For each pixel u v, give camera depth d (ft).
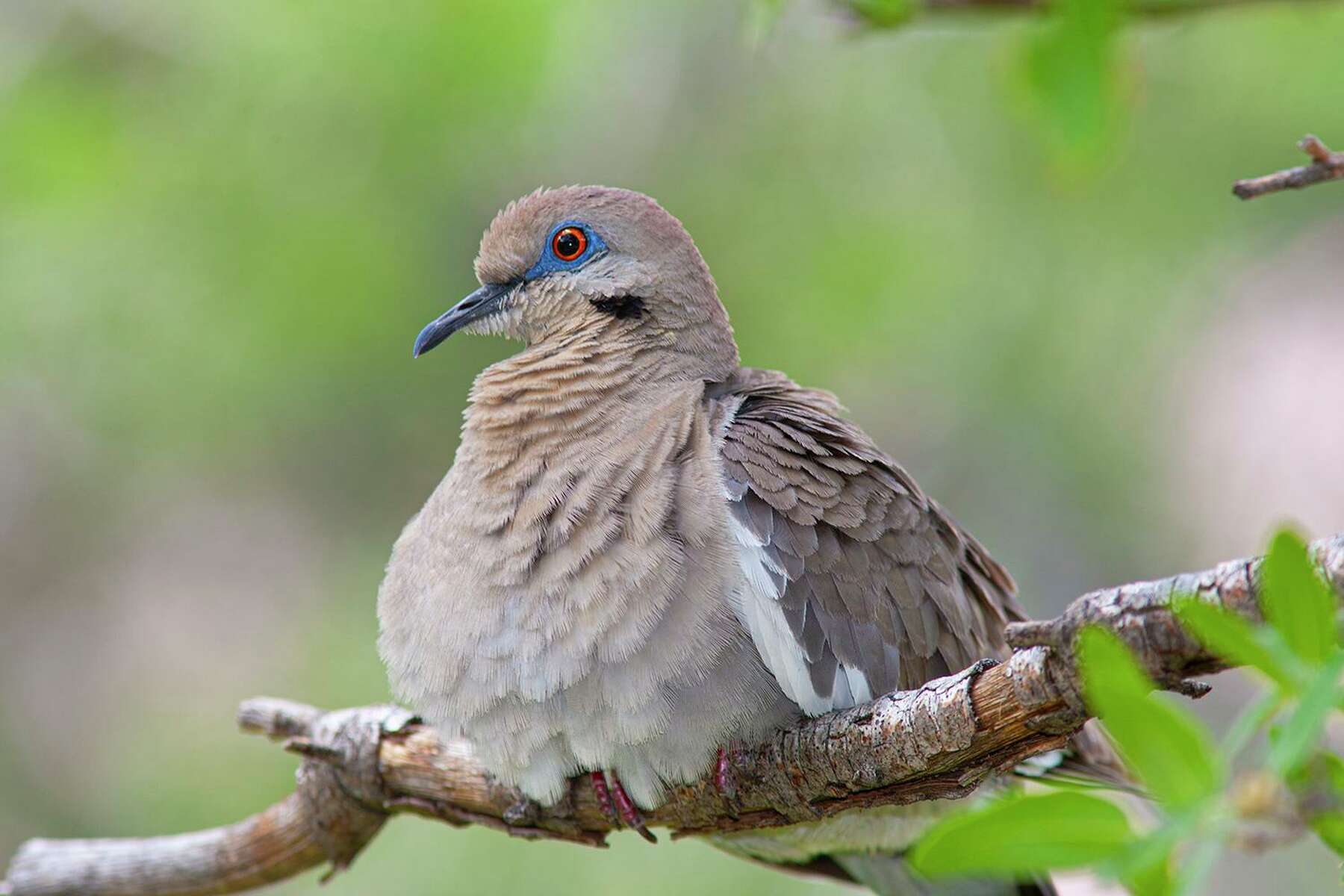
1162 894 11.19
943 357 42.88
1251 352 50.11
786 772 20.70
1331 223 48.08
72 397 43.21
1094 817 11.14
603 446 22.29
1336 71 40.19
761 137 43.39
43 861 26.53
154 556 49.65
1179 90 41.96
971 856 11.27
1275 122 41.63
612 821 22.75
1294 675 10.75
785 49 43.34
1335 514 47.55
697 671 20.94
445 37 39.52
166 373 41.55
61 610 49.52
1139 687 10.92
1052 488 44.75
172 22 41.52
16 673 48.88
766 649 21.03
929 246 41.83
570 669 21.16
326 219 40.68
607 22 41.34
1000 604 25.70
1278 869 39.93
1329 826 10.80
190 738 41.11
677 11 43.01
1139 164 42.11
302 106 40.98
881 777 19.49
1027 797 11.25
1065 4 20.70
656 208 25.49
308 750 24.23
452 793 23.80
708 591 21.04
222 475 46.19
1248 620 13.70
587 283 25.18
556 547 21.54
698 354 24.81
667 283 24.81
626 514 21.50
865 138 43.14
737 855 27.37
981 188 42.47
